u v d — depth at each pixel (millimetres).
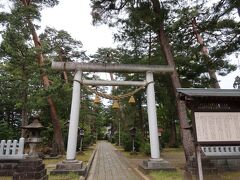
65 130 22578
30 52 14719
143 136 25203
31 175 7207
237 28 11766
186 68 13844
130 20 12617
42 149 19703
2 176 9617
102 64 11789
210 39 13414
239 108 6676
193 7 11914
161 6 12125
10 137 22031
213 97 6555
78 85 11570
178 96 7332
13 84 15203
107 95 11766
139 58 21891
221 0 10820
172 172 10242
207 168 8930
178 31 13086
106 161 16938
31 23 16609
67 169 10016
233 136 6434
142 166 11344
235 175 9633
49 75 17250
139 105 26531
